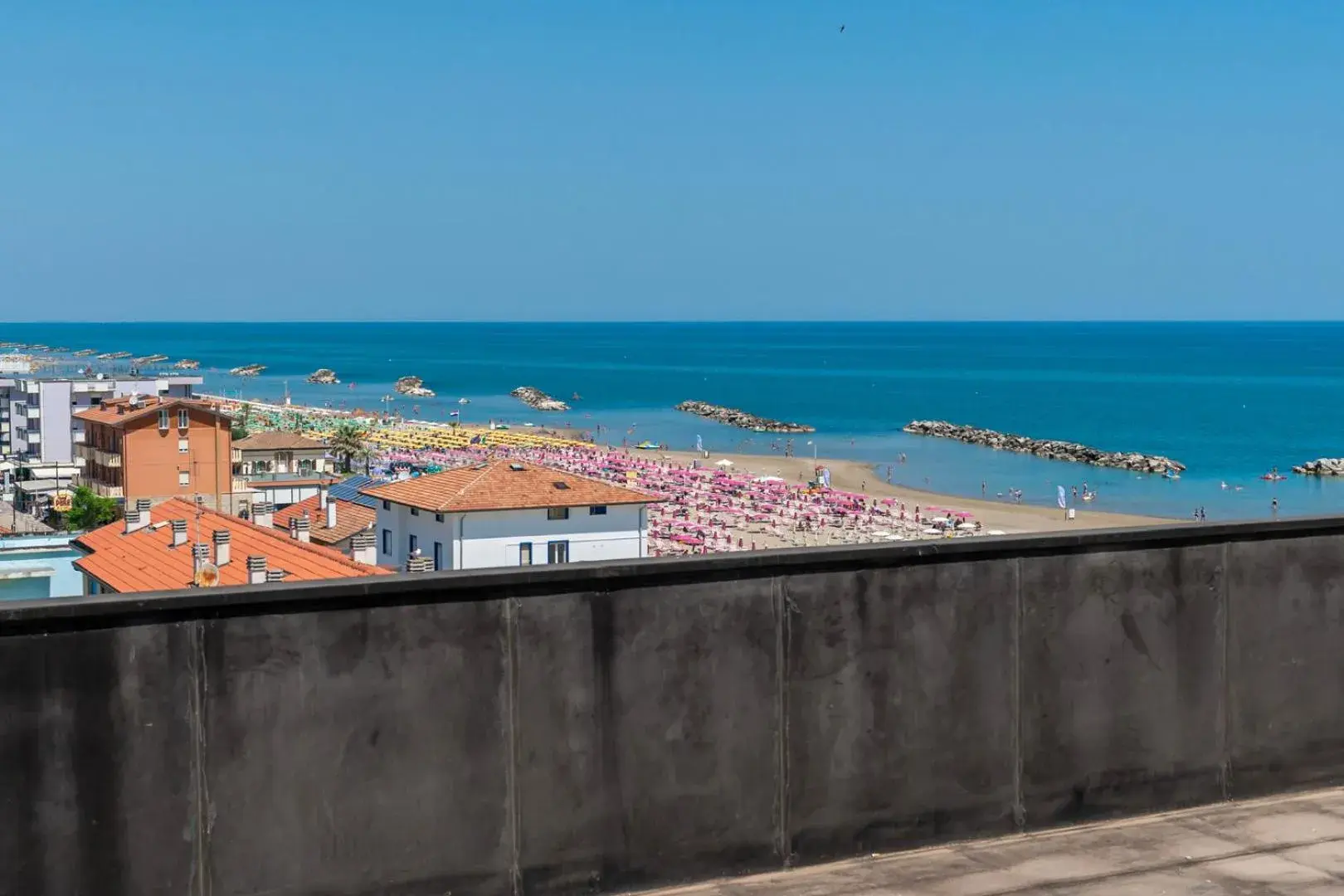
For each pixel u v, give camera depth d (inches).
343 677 199.8
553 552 1852.9
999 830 251.0
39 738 181.8
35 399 3956.7
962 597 246.4
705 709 225.0
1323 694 281.7
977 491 4003.4
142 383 4217.5
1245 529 270.7
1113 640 260.7
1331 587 281.9
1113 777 261.3
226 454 3061.0
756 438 5787.4
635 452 5132.9
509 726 210.8
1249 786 275.0
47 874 182.4
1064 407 6939.0
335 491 2615.7
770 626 229.8
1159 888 229.3
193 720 190.7
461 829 207.9
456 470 1943.9
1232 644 272.5
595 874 217.3
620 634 218.2
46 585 1395.2
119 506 2874.0
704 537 2883.9
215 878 192.4
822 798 235.1
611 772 218.1
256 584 194.7
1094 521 3336.6
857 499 3550.7
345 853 200.4
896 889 226.1
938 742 244.8
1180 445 5142.7
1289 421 5994.1
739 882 227.6
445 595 205.9
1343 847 249.4
